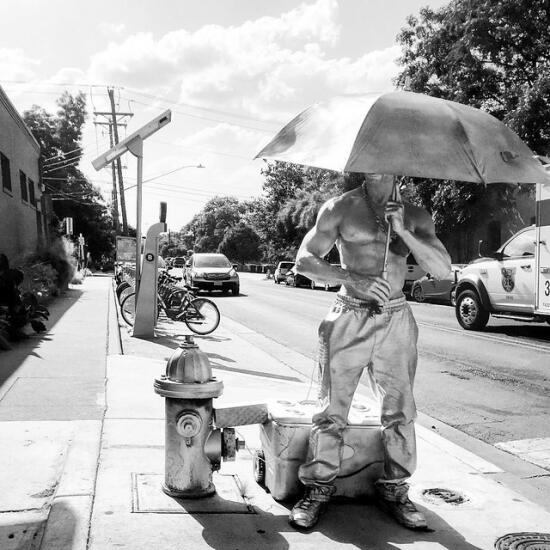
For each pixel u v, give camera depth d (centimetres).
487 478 447
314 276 348
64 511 353
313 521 350
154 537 328
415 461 366
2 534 329
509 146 332
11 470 420
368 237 351
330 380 355
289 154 332
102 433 505
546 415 665
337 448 358
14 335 991
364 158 302
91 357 859
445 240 2780
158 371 776
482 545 339
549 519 378
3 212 1845
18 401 606
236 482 411
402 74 2478
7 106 1883
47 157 5881
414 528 354
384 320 351
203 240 12550
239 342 1136
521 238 1248
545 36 2047
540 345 1142
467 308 1353
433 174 305
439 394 755
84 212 6419
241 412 387
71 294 2052
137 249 1109
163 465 432
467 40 2131
